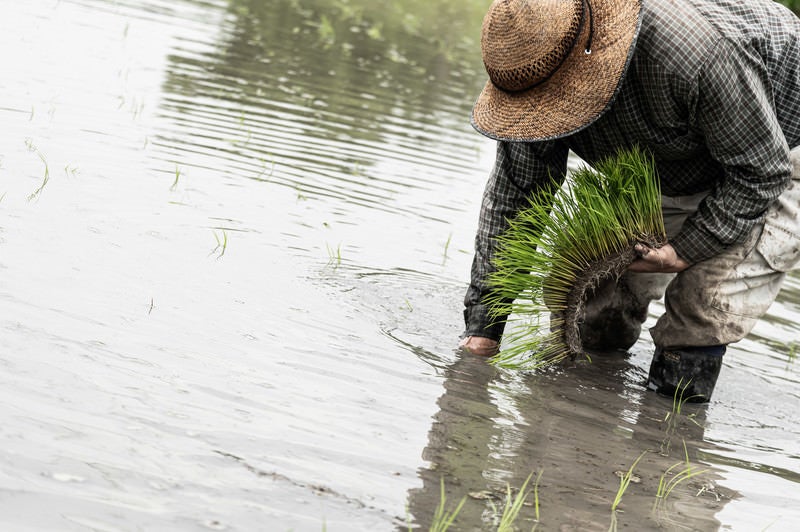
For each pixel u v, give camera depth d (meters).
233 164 5.97
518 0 3.39
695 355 4.07
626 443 3.49
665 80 3.48
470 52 13.24
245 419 3.00
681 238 3.92
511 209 4.20
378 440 3.06
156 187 5.21
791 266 3.98
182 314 3.72
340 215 5.49
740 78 3.46
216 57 8.95
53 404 2.83
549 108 3.49
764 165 3.62
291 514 2.53
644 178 3.88
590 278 3.90
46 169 4.80
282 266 4.54
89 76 7.29
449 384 3.69
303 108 7.81
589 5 3.40
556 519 2.76
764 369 4.60
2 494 2.35
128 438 2.73
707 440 3.68
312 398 3.27
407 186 6.33
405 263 5.00
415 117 8.38
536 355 4.02
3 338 3.17
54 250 4.04
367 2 16.17
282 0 13.85
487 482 2.93
